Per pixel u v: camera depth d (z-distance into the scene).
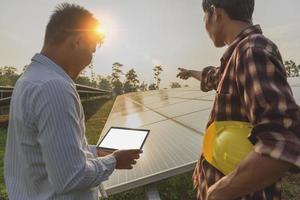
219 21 2.12
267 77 1.63
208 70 3.21
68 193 2.05
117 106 19.84
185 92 16.67
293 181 5.90
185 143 5.20
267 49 1.73
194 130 5.95
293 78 9.39
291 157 1.48
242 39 1.95
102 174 2.14
